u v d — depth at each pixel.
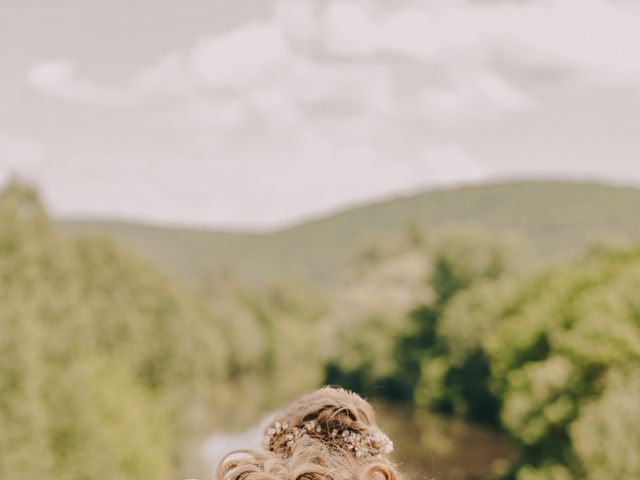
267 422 2.51
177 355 51.31
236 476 2.22
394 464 2.33
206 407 57.91
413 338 56.44
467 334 47.47
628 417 19.36
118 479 26.50
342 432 2.36
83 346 30.50
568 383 23.36
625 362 22.36
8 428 22.42
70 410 25.97
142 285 49.12
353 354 59.16
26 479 22.56
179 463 36.47
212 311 87.00
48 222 33.91
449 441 41.91
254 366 92.81
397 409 52.09
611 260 36.84
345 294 65.00
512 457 37.12
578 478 21.30
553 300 30.33
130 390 33.31
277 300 126.00
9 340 23.02
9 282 27.23
